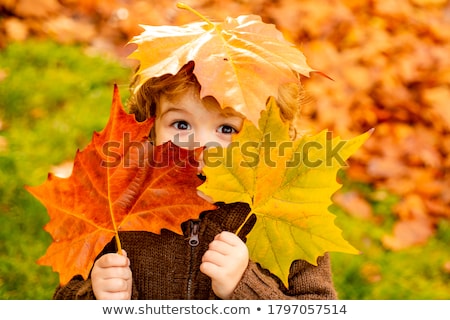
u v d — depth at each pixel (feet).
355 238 10.64
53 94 12.27
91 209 4.27
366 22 14.79
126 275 5.16
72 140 11.36
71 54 13.56
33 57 13.19
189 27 4.60
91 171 4.20
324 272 5.66
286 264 4.50
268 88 4.05
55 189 4.12
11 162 10.62
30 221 9.78
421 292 9.68
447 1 15.92
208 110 5.14
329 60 13.47
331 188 4.32
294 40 14.28
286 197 4.40
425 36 14.67
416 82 13.61
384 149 12.54
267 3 15.37
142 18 15.72
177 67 4.15
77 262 4.26
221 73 4.07
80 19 15.55
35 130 11.46
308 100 10.03
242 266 5.02
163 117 5.32
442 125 12.98
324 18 14.61
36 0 14.93
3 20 14.28
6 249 9.38
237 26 4.48
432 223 11.36
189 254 5.56
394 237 10.82
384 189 11.91
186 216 4.39
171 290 5.57
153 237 5.61
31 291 8.82
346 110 12.75
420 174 12.19
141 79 4.25
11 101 11.95
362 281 9.80
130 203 4.35
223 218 5.58
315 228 4.40
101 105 12.33
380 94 13.26
